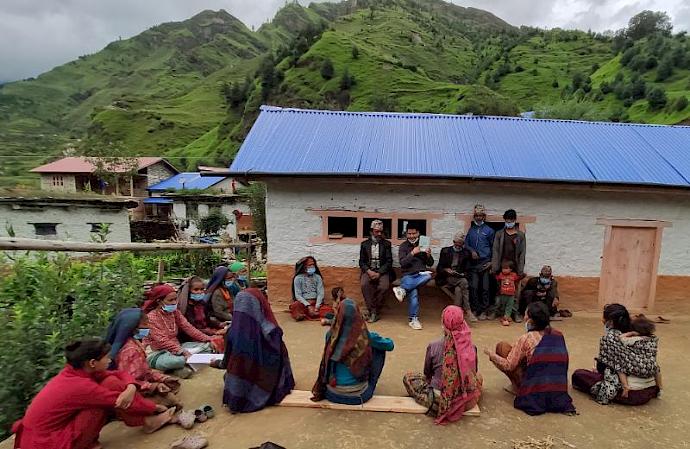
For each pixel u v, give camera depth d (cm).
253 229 2562
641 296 841
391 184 813
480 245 789
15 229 1816
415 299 765
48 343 461
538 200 818
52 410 359
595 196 813
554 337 475
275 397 479
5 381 430
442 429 438
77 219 1881
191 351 577
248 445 406
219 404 482
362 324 466
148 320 553
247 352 462
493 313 799
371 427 438
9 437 407
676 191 781
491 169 795
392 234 834
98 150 3978
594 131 955
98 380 390
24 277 555
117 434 424
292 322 785
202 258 1211
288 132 903
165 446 404
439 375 457
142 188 4094
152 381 486
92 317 548
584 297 836
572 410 471
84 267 668
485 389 530
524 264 786
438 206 822
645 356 484
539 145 885
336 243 834
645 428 448
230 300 718
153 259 1145
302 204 833
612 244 826
